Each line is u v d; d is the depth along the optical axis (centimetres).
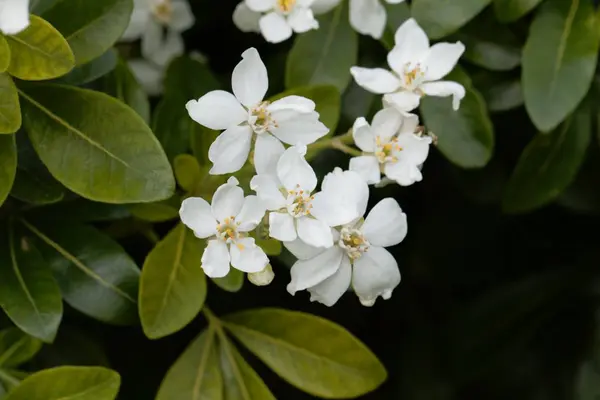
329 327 38
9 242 37
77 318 41
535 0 38
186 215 34
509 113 43
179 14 43
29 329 35
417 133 36
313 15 39
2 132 34
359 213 35
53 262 37
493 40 40
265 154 35
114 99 35
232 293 45
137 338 44
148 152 35
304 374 38
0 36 33
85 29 36
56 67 34
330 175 35
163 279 36
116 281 37
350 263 35
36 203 36
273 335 38
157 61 43
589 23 38
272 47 44
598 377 44
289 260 38
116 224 39
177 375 38
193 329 44
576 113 40
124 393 43
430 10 38
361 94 40
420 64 37
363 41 41
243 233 35
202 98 35
